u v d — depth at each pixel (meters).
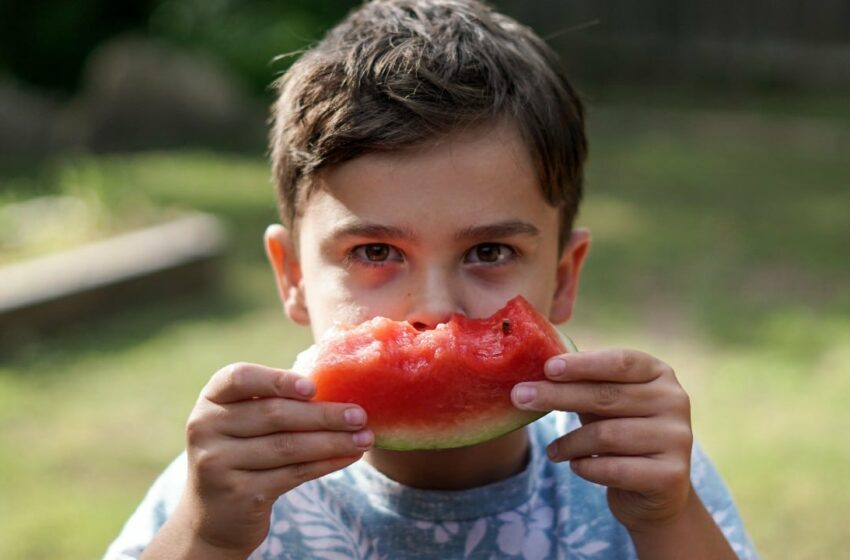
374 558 0.70
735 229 2.81
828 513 1.38
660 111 4.47
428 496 0.70
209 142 3.77
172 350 1.91
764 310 2.18
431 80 0.67
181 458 0.76
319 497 0.71
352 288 0.66
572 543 0.71
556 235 0.71
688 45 5.08
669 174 3.44
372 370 0.62
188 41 4.18
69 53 4.33
